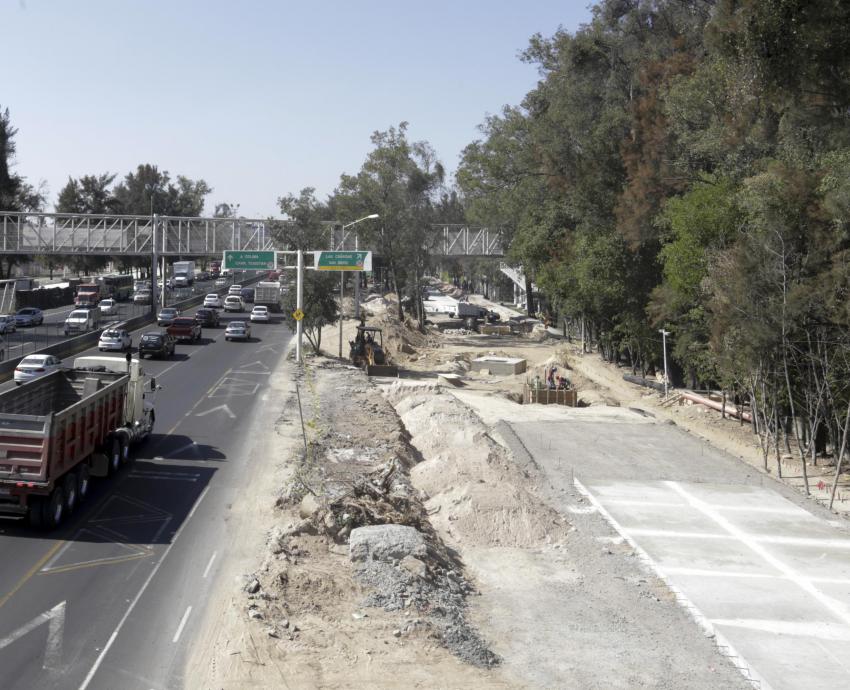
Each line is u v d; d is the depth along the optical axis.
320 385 44.44
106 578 16.08
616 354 65.31
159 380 44.03
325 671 12.66
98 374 26.41
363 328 57.53
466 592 16.94
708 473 28.98
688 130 40.75
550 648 14.35
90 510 20.47
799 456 33.28
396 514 19.81
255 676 12.32
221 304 102.88
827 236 28.70
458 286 199.38
